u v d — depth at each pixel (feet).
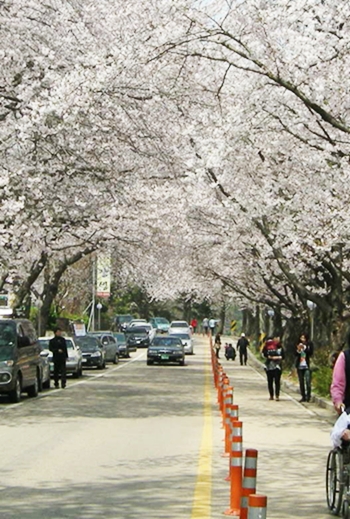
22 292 111.65
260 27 64.54
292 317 155.53
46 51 73.00
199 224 124.98
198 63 78.74
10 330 85.40
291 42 64.03
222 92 78.38
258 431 65.41
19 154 82.74
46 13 77.00
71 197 91.71
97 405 83.05
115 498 37.09
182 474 43.45
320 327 143.95
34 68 79.10
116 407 81.20
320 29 64.54
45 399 89.10
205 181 100.22
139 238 111.96
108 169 88.28
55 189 88.07
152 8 67.26
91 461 47.62
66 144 81.61
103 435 59.47
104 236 107.86
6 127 78.07
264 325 226.99
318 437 61.82
